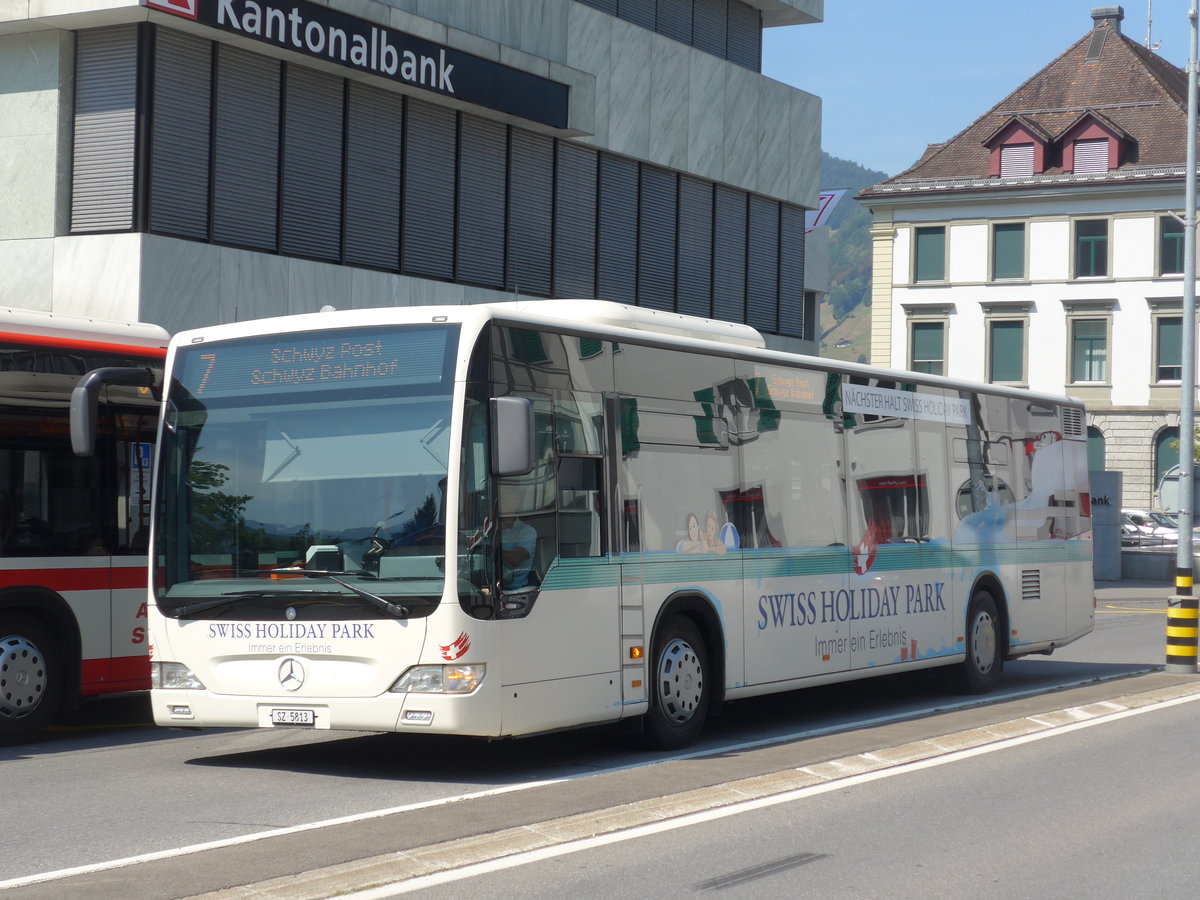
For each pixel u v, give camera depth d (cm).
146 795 957
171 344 1104
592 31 2655
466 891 692
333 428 1031
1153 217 5916
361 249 2270
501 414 975
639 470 1137
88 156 1994
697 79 2914
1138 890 729
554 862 754
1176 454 5878
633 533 1124
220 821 862
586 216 2702
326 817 875
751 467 1265
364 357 1032
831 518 1367
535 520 1034
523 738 1238
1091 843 830
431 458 996
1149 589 3719
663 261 2881
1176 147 5969
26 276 2000
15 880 701
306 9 2095
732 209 3072
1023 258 6128
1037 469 1762
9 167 2016
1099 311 6006
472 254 2467
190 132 2020
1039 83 6419
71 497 1238
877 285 6341
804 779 1003
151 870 714
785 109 3169
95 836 820
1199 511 5556
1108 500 4072
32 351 1216
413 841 779
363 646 995
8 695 1193
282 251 2147
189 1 1947
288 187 2156
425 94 2319
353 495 1016
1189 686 1585
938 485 1550
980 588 1617
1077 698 1483
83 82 1998
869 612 1412
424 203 2378
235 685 1035
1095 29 6550
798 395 1339
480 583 985
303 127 2177
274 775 1045
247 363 1070
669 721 1157
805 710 1472
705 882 724
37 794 963
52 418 1226
